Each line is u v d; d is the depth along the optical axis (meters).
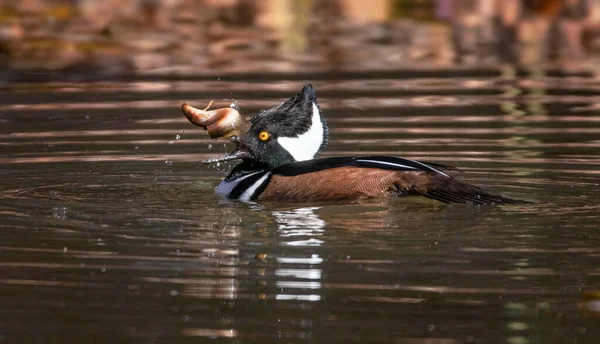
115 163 13.73
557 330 7.59
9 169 13.29
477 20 25.14
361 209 10.92
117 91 18.91
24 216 10.77
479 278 8.59
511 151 14.14
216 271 8.90
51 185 12.38
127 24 24.59
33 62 21.31
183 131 15.94
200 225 10.34
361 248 9.44
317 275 8.74
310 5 27.09
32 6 26.11
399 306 8.07
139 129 16.05
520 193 11.62
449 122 16.20
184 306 8.17
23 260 9.24
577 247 9.35
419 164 11.29
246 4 27.14
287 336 7.56
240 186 11.78
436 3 26.84
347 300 8.21
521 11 25.86
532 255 9.13
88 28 24.05
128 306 8.18
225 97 17.98
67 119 16.72
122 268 9.02
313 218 10.52
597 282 8.44
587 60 21.27
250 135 12.04
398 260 9.07
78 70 20.73
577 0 25.97
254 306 8.12
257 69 20.67
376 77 19.91
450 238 9.70
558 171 12.86
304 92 12.28
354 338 7.50
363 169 11.28
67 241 9.80
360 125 16.09
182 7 26.73
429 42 23.16
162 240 9.82
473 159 13.72
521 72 20.27
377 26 24.77
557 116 16.48
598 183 12.16
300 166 11.63
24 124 16.38
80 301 8.28
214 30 24.28
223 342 7.47
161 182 12.61
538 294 8.23
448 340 7.46
